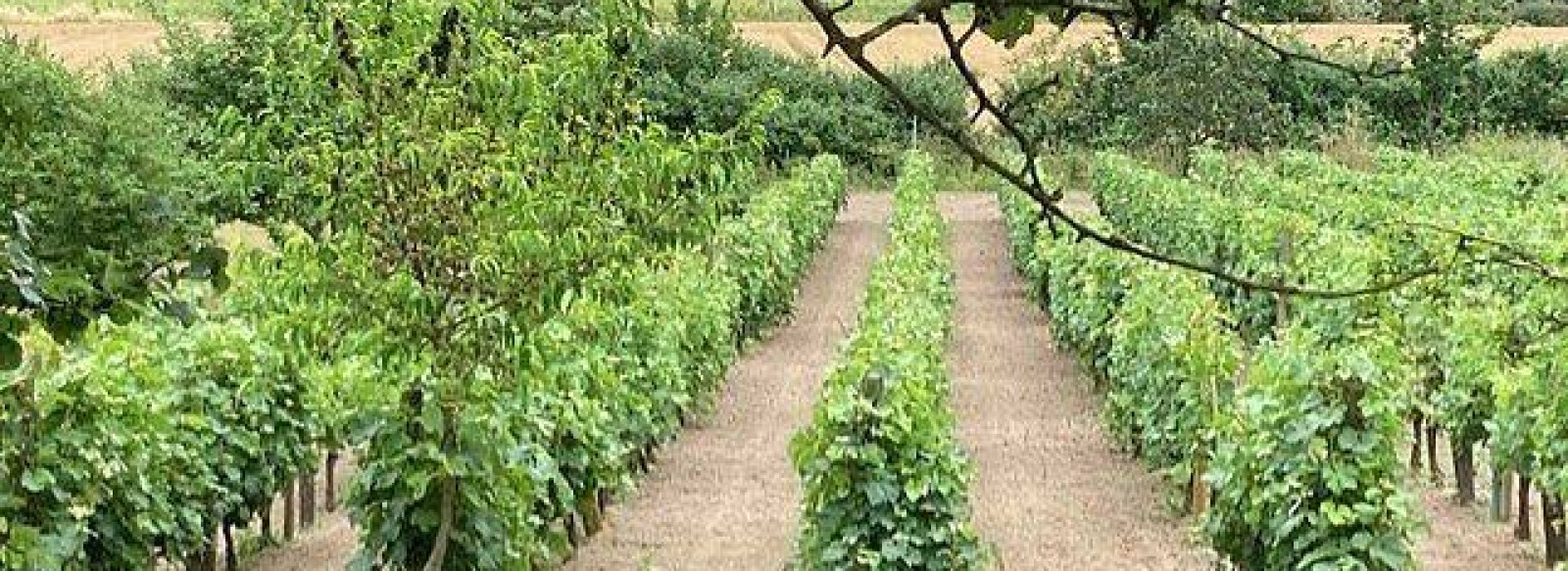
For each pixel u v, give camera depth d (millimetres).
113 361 9164
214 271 2984
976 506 12734
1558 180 24094
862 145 38750
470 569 9047
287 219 9156
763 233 20906
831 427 9758
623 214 8742
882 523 9727
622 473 11695
